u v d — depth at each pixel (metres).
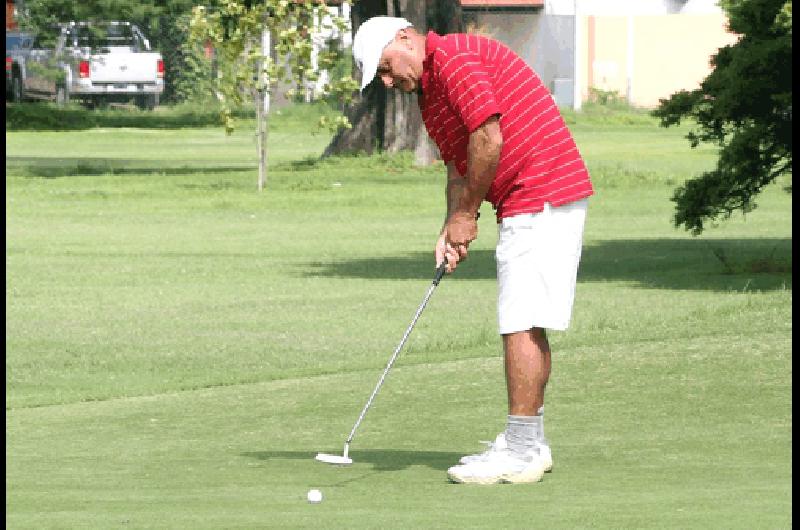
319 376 27.47
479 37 17.88
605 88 162.75
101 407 24.41
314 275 47.16
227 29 78.81
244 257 52.28
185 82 154.62
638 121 144.50
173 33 156.38
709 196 46.34
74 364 31.12
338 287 44.19
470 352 30.11
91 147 111.56
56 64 141.75
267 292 43.06
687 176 84.94
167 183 81.12
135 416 23.20
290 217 67.31
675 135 126.56
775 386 24.09
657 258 51.38
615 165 93.75
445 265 18.23
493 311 38.94
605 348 28.47
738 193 46.62
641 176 83.50
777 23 44.19
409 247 55.91
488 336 33.47
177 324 36.94
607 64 162.88
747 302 35.53
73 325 36.69
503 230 17.94
